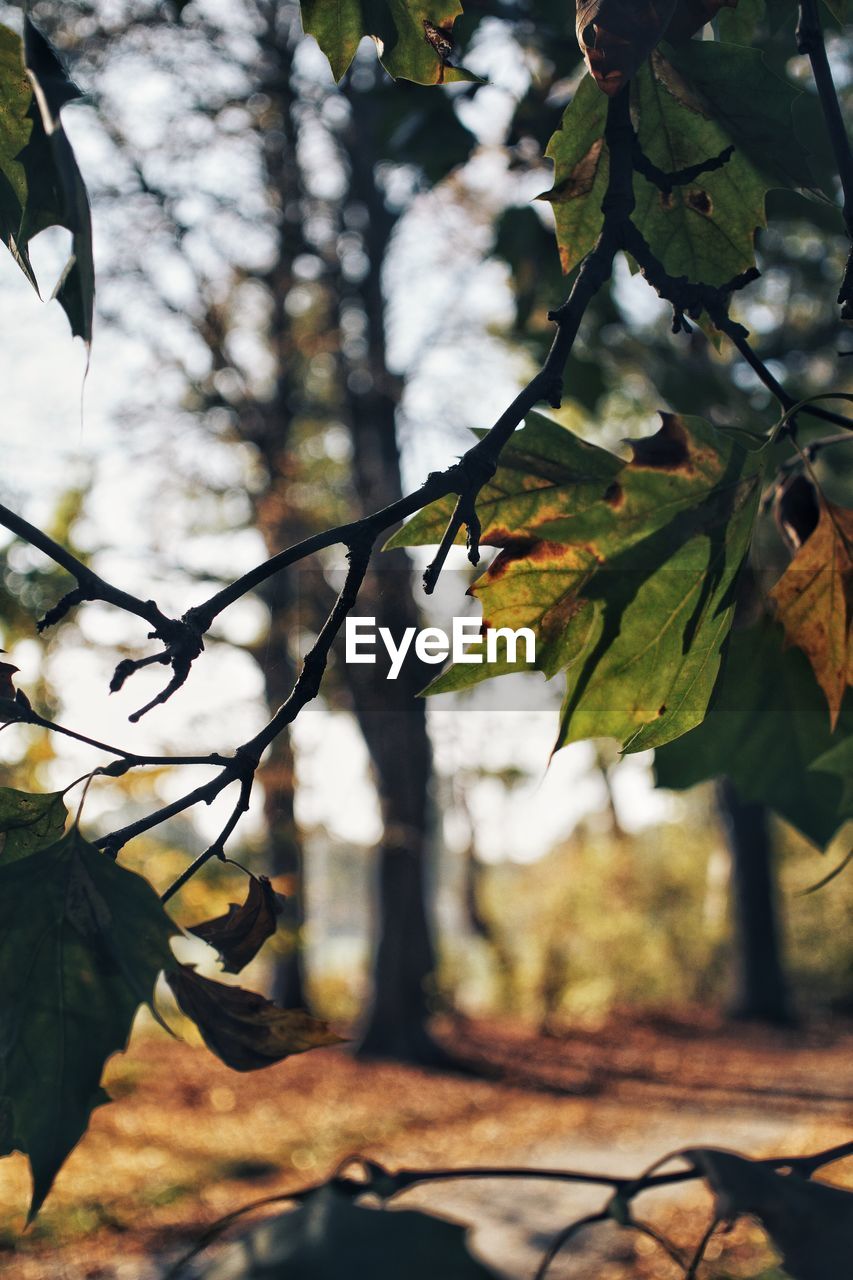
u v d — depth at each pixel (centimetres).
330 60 100
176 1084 1367
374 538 76
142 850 577
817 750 118
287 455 1585
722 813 2336
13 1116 59
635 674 78
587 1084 1586
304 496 1688
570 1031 2108
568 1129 1282
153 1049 1481
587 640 79
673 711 79
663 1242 71
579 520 79
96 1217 809
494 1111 1397
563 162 112
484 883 2367
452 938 2783
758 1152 1081
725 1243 623
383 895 1772
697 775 120
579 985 2303
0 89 88
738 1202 68
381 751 1595
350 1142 1170
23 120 88
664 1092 1538
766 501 115
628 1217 74
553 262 264
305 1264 50
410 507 79
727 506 80
